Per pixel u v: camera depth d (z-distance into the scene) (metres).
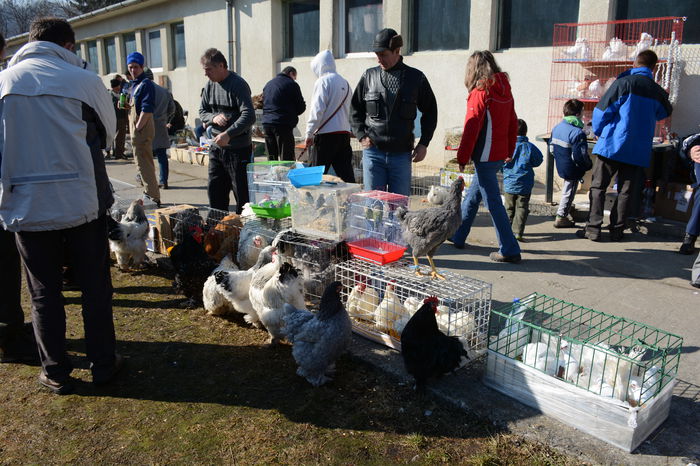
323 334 3.38
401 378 3.57
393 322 3.94
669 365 3.58
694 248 6.04
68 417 3.22
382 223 4.80
